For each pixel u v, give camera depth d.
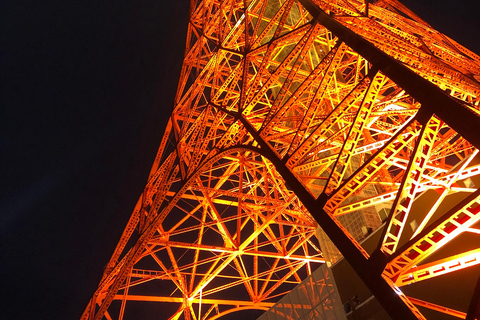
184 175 31.59
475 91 19.23
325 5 20.95
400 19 26.69
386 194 14.91
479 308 9.16
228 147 26.03
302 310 26.33
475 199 9.58
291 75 21.16
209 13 42.97
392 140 12.41
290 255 40.22
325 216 13.37
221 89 32.97
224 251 33.19
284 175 16.61
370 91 13.99
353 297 22.75
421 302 14.48
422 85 11.66
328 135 29.03
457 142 27.41
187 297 35.59
